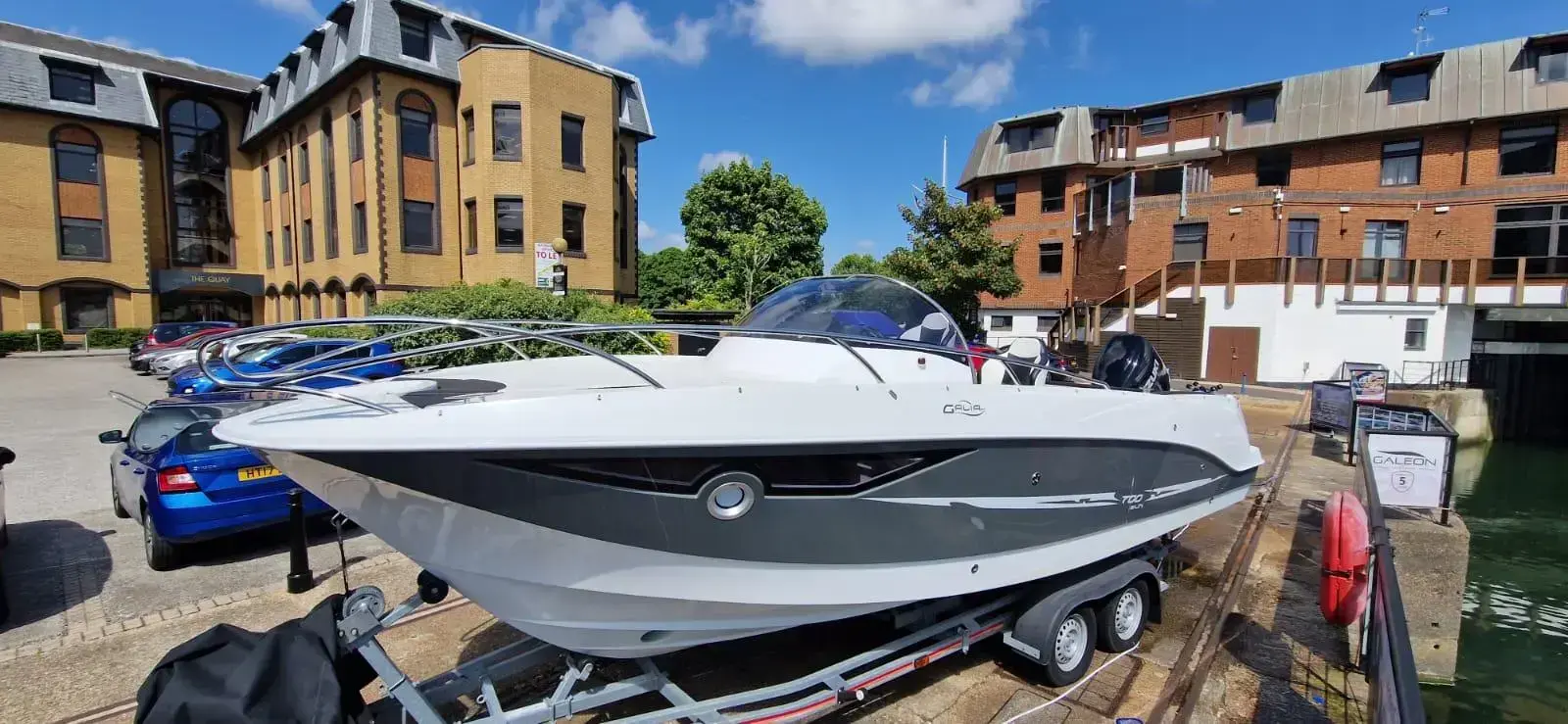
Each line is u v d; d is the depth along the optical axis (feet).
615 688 9.01
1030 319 82.28
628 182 80.84
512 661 9.19
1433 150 66.44
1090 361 65.82
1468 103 64.39
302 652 7.00
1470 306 62.54
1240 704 11.27
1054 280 81.30
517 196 59.62
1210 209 69.10
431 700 8.36
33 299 81.56
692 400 7.86
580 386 9.76
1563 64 62.03
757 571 8.64
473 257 61.77
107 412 39.27
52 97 81.82
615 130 66.90
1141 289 68.49
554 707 8.45
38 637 12.83
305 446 6.50
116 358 75.15
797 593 8.96
